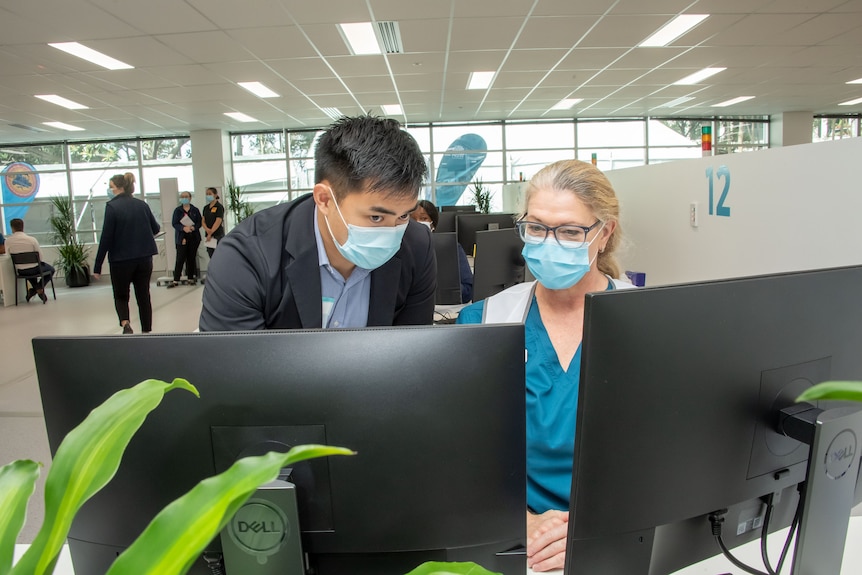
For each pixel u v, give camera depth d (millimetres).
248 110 7684
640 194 2938
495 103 8031
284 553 543
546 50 5363
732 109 9156
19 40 4508
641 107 8695
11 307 6602
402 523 570
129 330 4684
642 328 523
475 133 9875
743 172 2100
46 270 7043
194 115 7848
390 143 893
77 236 9602
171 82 6008
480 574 340
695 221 2441
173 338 564
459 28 4680
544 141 9875
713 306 551
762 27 4879
